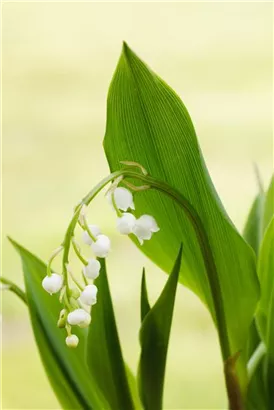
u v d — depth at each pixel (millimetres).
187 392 1167
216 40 2461
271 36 2414
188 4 2553
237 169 1943
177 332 1298
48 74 2461
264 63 2391
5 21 2496
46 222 1812
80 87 2432
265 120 2121
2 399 1180
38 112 2328
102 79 2463
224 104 2240
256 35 2430
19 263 1584
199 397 1159
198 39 2514
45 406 1174
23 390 1194
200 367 1216
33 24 2514
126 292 1399
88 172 2035
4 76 2408
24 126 2270
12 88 2367
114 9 2594
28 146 2154
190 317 1310
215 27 2471
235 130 2094
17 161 2092
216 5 2461
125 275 1421
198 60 2494
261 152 2016
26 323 1298
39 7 2529
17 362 1238
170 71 2500
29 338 1270
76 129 2172
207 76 2439
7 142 2168
